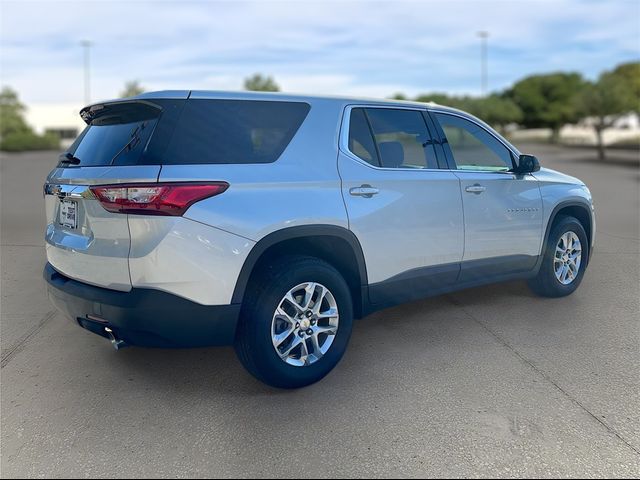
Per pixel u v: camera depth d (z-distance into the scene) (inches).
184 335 123.0
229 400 133.3
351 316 145.2
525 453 111.5
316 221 135.2
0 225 358.6
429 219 160.1
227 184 124.2
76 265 131.0
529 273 196.4
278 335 133.1
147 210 117.4
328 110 148.2
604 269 255.3
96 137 138.6
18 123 2405.3
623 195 550.0
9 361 155.4
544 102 2306.8
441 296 215.3
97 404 131.3
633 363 153.5
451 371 148.3
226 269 123.0
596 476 104.5
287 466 107.4
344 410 128.2
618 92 1110.4
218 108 131.8
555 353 160.2
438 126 174.4
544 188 196.7
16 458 109.6
